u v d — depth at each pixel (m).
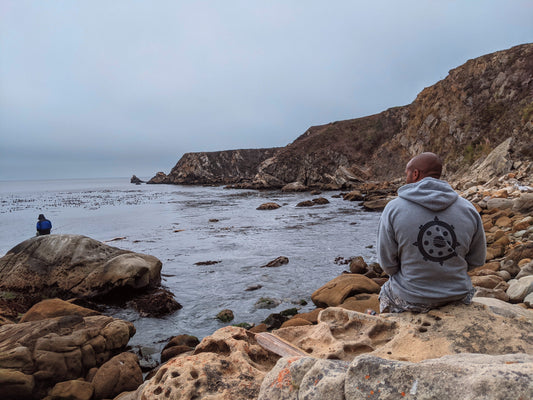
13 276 8.17
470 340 2.29
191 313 7.31
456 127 40.50
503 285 5.56
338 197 37.66
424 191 2.53
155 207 32.12
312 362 1.83
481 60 41.41
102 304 7.91
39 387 4.13
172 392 2.28
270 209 27.89
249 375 2.39
